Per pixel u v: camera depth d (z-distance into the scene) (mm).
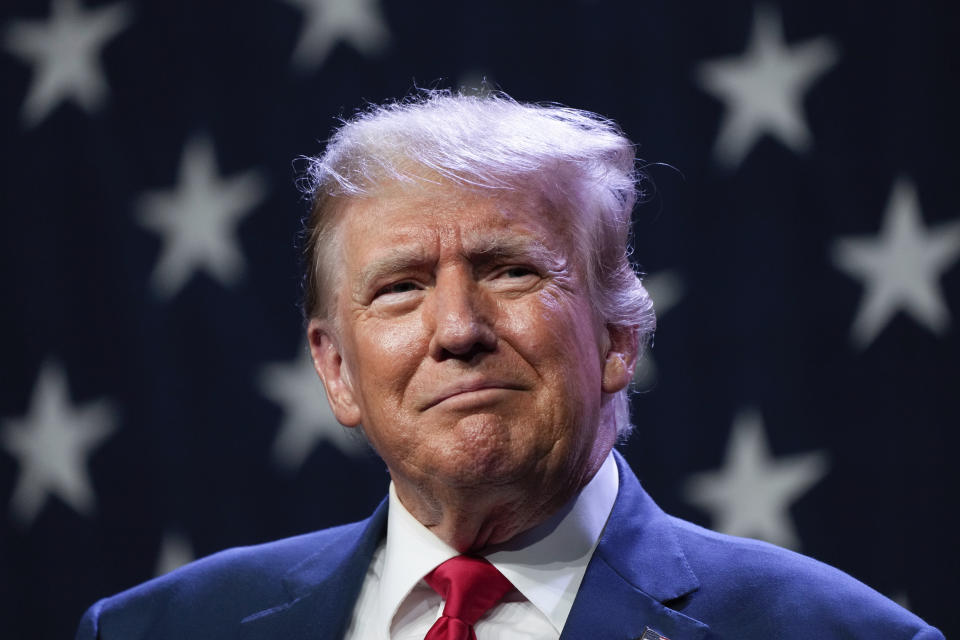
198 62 9914
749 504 8875
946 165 8836
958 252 8758
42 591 9727
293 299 9719
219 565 5488
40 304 9938
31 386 9898
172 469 9695
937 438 8703
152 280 9844
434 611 4621
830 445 8844
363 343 4375
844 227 8930
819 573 4578
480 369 4184
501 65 9383
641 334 4898
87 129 10000
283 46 9820
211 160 9852
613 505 4840
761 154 9055
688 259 9062
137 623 5371
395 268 4332
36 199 10008
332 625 4840
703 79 9180
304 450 9641
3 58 10172
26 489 9828
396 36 9617
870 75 8977
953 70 8859
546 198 4457
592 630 4391
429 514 4523
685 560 4684
